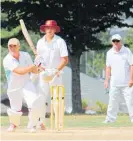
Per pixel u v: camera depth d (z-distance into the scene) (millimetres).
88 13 88250
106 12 89188
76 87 91562
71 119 55094
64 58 36844
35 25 87625
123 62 44594
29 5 86562
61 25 87250
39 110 33656
